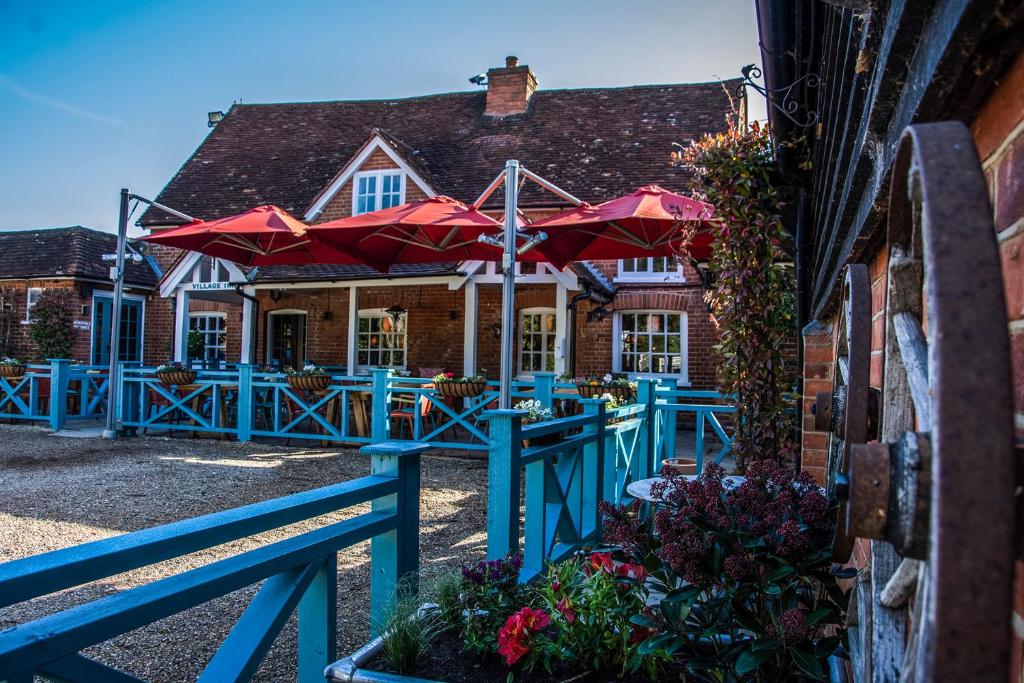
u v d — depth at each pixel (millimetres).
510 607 2428
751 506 2008
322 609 2041
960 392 523
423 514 5758
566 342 10711
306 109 18078
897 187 867
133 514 5645
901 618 1040
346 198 14258
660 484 2357
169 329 16953
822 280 3215
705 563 1883
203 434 10602
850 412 1228
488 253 9141
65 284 15891
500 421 2975
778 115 4059
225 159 16859
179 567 4309
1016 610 780
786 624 1741
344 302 15273
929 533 655
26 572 1139
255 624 1787
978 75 865
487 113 16031
